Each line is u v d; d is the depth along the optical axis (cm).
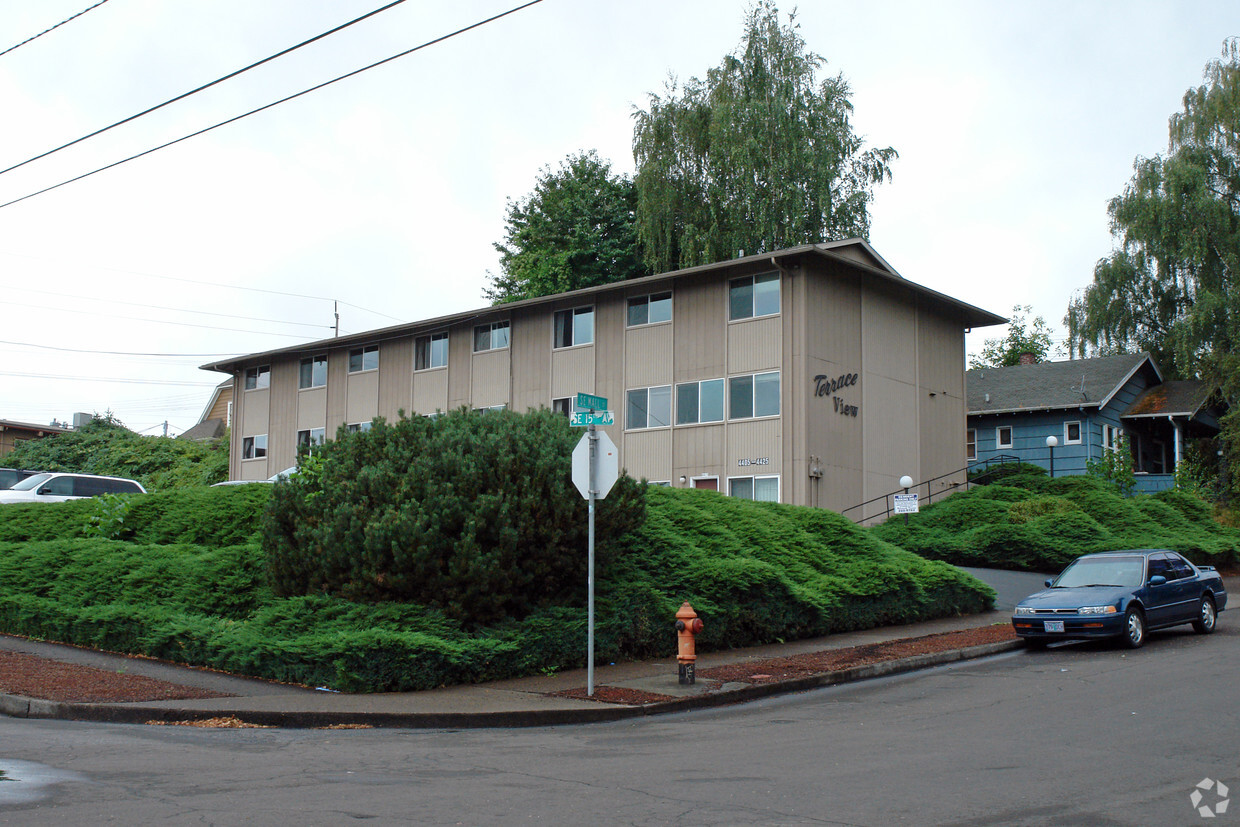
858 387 3045
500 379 3547
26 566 1694
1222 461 3709
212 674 1267
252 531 1859
